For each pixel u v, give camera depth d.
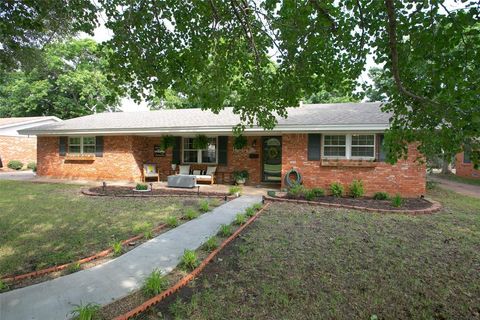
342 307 3.12
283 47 3.89
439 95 3.11
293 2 3.17
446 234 5.75
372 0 3.06
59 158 15.18
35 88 27.14
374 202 8.85
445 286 3.62
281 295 3.29
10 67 8.16
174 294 3.29
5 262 4.14
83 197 9.58
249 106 4.94
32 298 3.14
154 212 7.42
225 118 13.45
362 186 10.01
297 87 4.26
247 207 8.13
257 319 2.87
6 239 5.19
